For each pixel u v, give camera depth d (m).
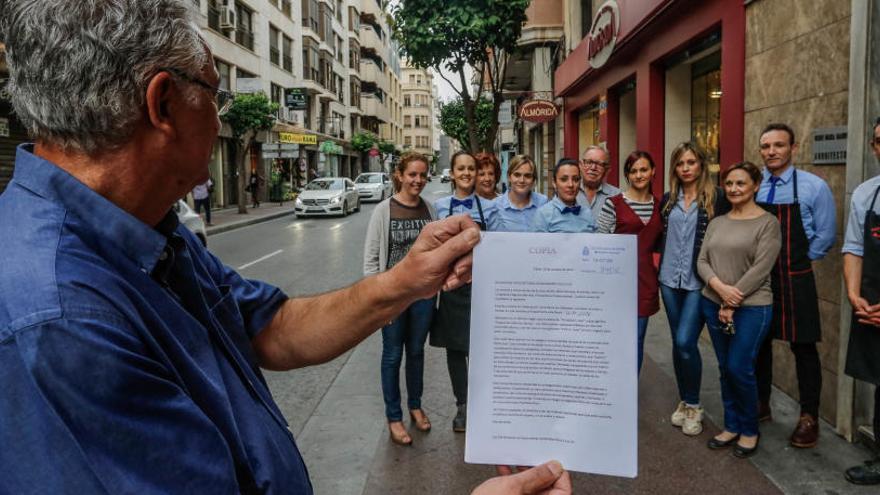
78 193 0.88
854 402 3.60
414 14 10.74
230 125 22.28
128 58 0.88
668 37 7.17
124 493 0.73
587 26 12.70
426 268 1.19
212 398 0.92
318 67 39.22
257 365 1.25
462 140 28.98
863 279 3.05
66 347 0.72
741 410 3.51
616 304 1.01
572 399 1.01
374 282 1.32
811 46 4.12
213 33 23.00
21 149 0.93
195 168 1.00
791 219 3.57
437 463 3.52
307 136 32.28
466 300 3.79
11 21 0.87
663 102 7.99
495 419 1.03
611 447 0.99
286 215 23.23
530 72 18.94
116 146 0.91
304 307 1.42
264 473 0.99
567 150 14.20
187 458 0.79
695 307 3.87
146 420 0.77
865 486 3.13
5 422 0.70
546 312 1.03
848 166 3.58
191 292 1.06
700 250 3.78
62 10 0.85
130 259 0.91
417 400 3.99
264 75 29.25
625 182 10.44
